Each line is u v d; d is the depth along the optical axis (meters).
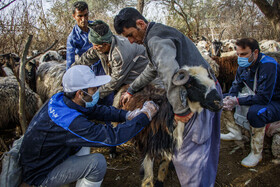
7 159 1.86
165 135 2.05
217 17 15.06
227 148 3.35
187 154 2.03
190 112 1.77
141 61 2.66
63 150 1.92
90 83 1.81
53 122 1.77
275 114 2.66
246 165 2.89
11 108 3.34
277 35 11.82
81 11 3.28
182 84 1.54
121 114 2.21
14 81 3.48
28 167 1.86
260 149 2.86
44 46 6.08
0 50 4.05
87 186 2.06
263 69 2.62
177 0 14.33
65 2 9.10
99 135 1.78
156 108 2.07
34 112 3.59
